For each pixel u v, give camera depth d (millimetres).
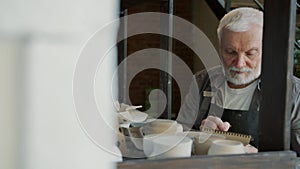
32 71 362
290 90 685
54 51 369
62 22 366
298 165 679
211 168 593
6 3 343
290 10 673
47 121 376
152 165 553
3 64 350
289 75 682
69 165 395
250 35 1821
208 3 3574
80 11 373
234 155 616
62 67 376
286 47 680
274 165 641
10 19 345
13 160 359
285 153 652
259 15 1862
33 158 368
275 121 703
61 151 387
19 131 361
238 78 1833
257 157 626
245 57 1845
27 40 355
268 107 721
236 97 1842
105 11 387
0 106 353
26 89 361
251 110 1752
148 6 4824
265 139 724
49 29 362
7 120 356
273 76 708
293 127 1536
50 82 373
